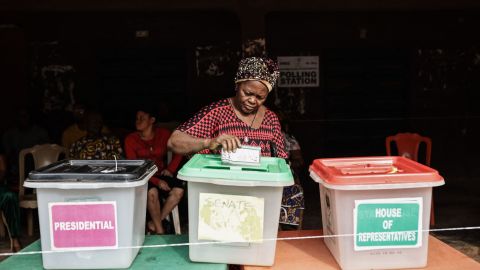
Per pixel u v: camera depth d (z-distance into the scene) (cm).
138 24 738
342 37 764
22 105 727
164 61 756
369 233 186
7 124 725
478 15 769
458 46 776
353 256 188
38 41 723
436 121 787
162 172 447
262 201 187
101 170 197
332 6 662
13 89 723
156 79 758
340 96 786
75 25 727
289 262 200
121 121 762
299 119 773
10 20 713
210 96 754
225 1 636
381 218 186
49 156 525
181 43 745
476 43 777
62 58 729
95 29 732
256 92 217
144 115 445
